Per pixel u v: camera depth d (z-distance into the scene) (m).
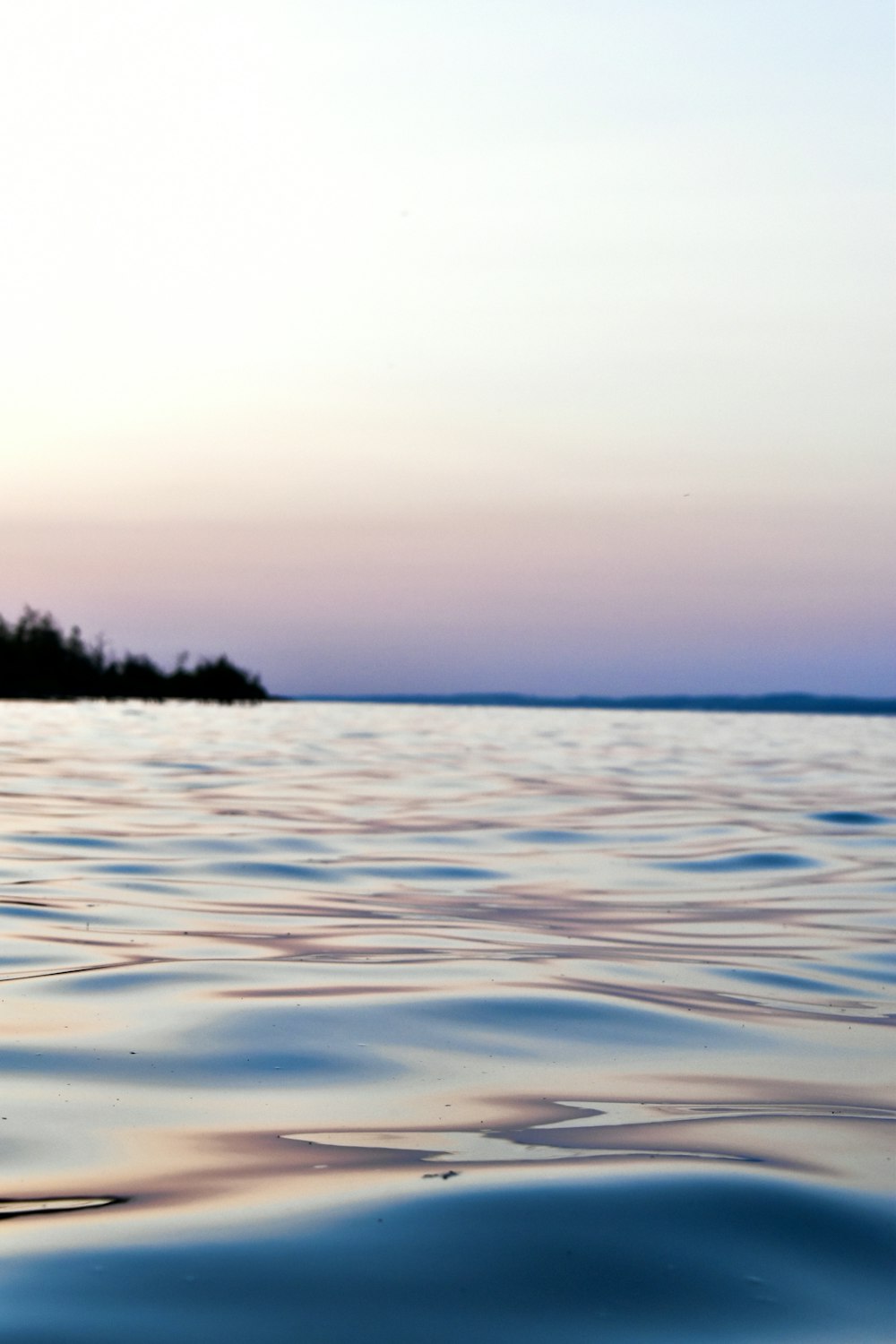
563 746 31.94
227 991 6.21
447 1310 3.07
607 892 9.78
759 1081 4.98
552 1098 4.71
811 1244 3.47
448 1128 4.34
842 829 14.02
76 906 8.50
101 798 15.58
